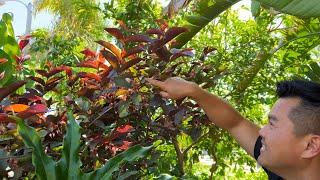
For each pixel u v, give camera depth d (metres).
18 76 2.63
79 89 2.54
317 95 1.73
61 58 4.25
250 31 4.14
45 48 4.36
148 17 3.73
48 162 1.84
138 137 2.60
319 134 1.72
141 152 1.87
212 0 2.96
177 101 2.48
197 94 2.28
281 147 1.76
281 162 1.79
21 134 1.82
